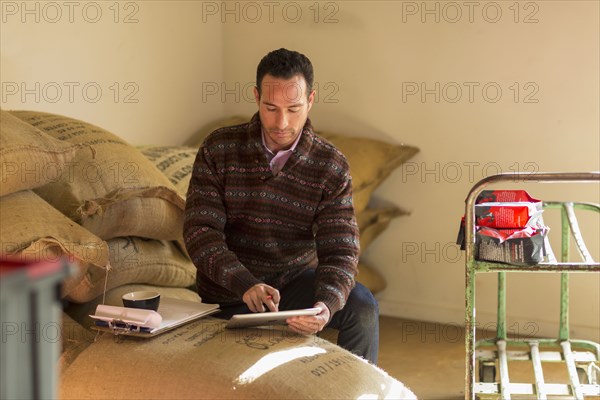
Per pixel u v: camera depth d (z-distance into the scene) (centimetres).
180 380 203
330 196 257
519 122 389
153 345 217
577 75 374
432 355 365
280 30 441
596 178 229
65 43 362
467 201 239
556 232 386
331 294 236
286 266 267
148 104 411
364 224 402
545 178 233
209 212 252
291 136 247
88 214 255
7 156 235
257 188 253
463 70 398
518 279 397
